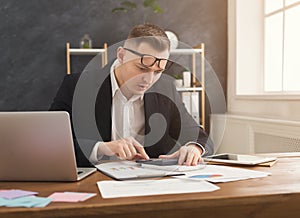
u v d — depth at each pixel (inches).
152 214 41.9
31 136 51.5
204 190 46.2
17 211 39.3
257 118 135.0
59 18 163.5
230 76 170.6
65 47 163.9
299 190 46.3
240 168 62.5
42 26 162.6
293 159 72.1
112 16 166.4
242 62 164.2
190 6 171.2
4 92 161.3
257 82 165.0
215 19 172.7
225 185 49.3
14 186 50.8
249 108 155.6
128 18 167.2
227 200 43.2
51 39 163.2
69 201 42.0
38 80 163.0
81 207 40.2
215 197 43.1
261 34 163.9
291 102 127.4
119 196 43.8
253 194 44.3
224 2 173.0
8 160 52.7
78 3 164.4
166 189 46.8
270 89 157.8
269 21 157.8
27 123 51.1
